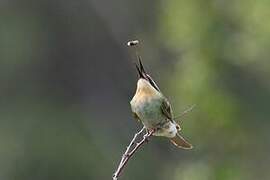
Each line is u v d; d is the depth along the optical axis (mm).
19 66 25703
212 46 17141
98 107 26328
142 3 25094
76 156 24172
